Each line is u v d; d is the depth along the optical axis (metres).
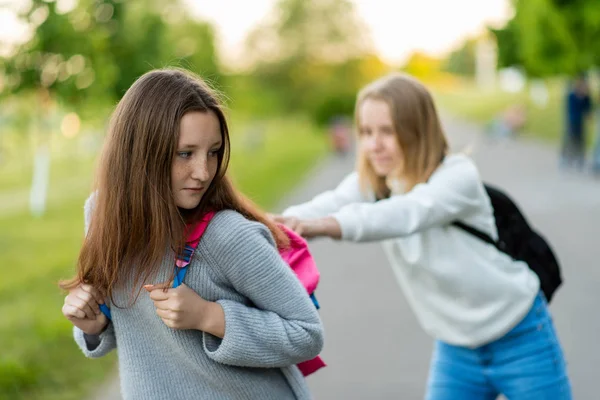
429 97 2.71
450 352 2.81
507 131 30.48
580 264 7.61
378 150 2.72
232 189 1.97
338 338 5.50
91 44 11.50
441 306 2.69
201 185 1.87
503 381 2.69
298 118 65.00
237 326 1.83
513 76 67.62
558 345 2.71
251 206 2.01
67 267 8.26
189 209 1.93
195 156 1.86
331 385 4.54
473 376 2.76
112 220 1.87
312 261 2.11
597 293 6.49
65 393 4.32
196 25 41.53
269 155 27.61
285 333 1.87
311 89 65.38
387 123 2.67
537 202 12.16
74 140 27.11
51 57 11.45
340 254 8.89
